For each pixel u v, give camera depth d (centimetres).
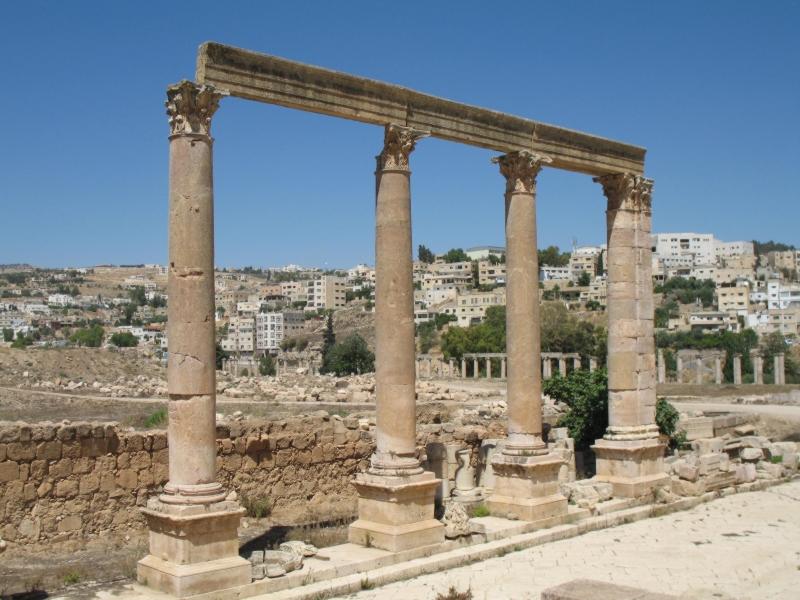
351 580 1812
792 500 2875
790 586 1831
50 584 1745
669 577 1917
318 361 16375
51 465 2098
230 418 3519
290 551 1900
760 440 3641
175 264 1752
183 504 1691
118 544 2147
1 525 2002
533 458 2419
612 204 2895
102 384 7775
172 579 1641
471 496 2598
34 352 8812
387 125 2150
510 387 2492
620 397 2822
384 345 2119
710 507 2769
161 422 3831
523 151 2491
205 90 1783
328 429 2759
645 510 2625
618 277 2852
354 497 2792
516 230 2500
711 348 15388
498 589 1812
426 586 1834
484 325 13375
